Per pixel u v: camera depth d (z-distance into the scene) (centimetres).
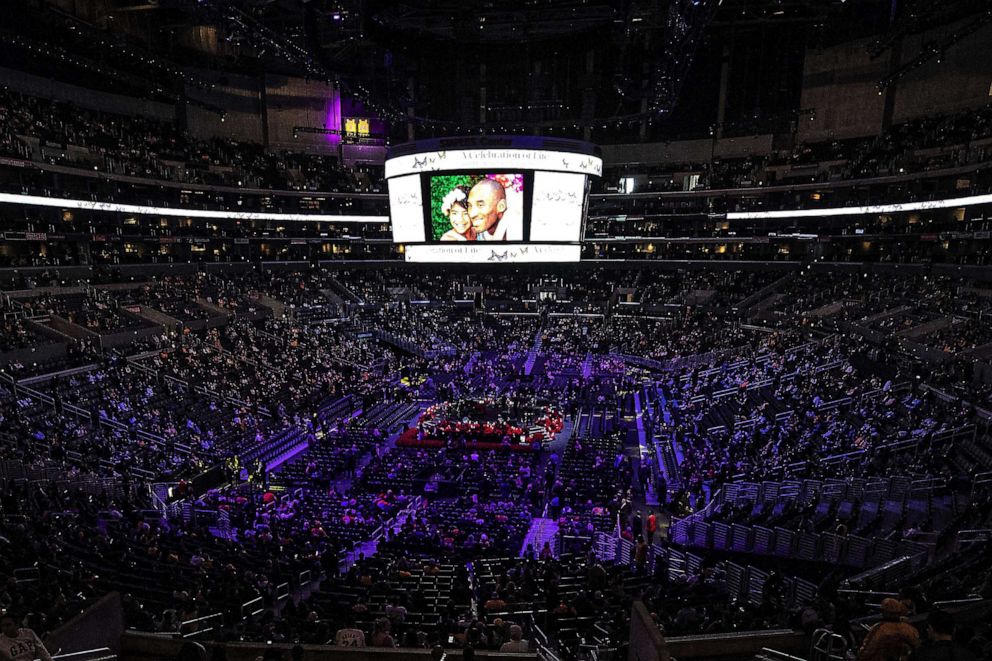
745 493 2442
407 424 4141
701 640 785
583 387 4862
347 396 4481
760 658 737
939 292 4391
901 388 3266
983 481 2011
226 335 4966
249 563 1819
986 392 2792
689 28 3522
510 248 4656
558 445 3775
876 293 4925
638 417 4250
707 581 1548
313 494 2769
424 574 1677
